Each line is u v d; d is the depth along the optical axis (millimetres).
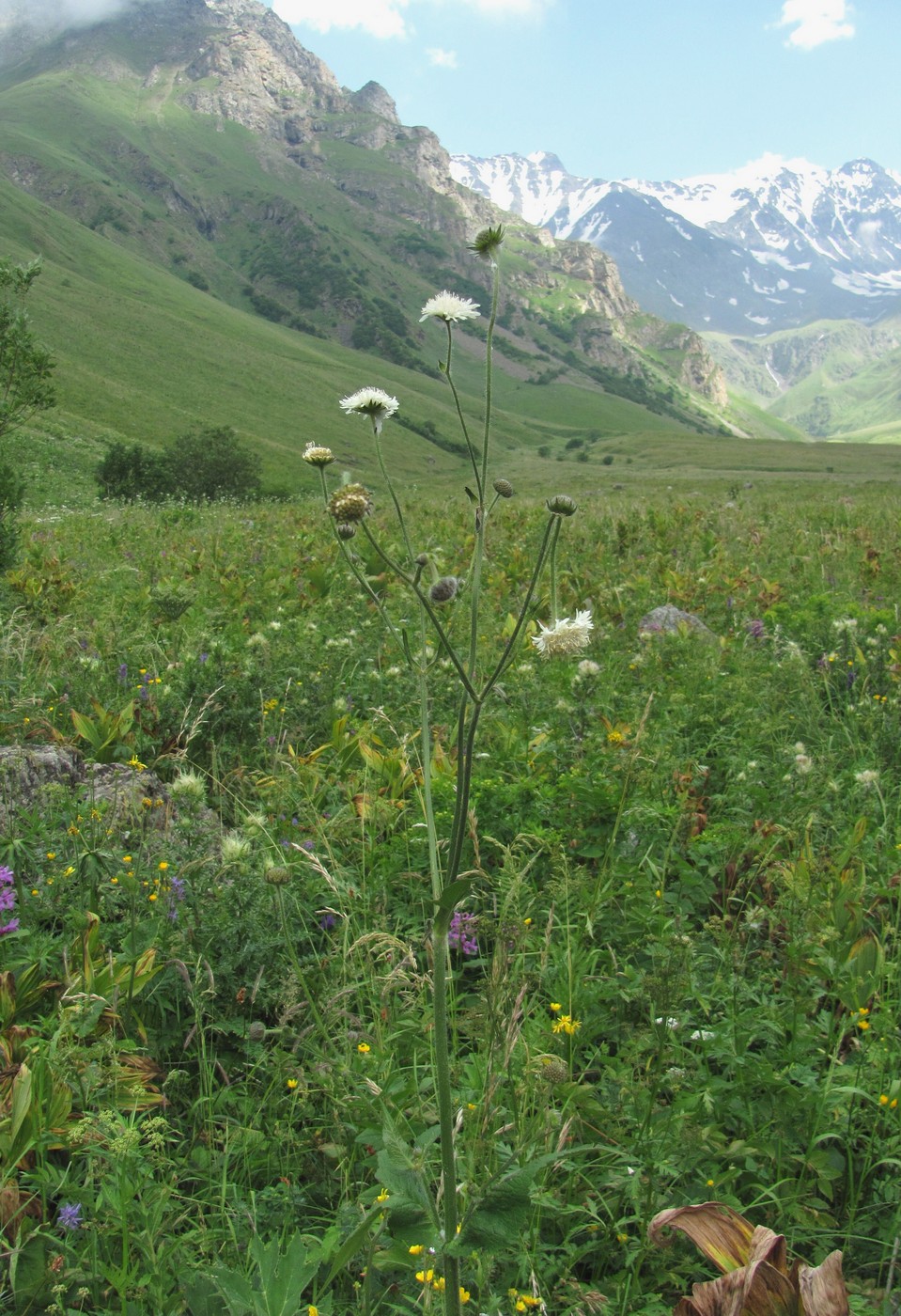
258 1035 3020
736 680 6129
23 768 4578
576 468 121312
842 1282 1850
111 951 3336
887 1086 2939
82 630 7469
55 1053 2658
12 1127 2523
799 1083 3012
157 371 137500
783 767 5012
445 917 1754
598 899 3633
